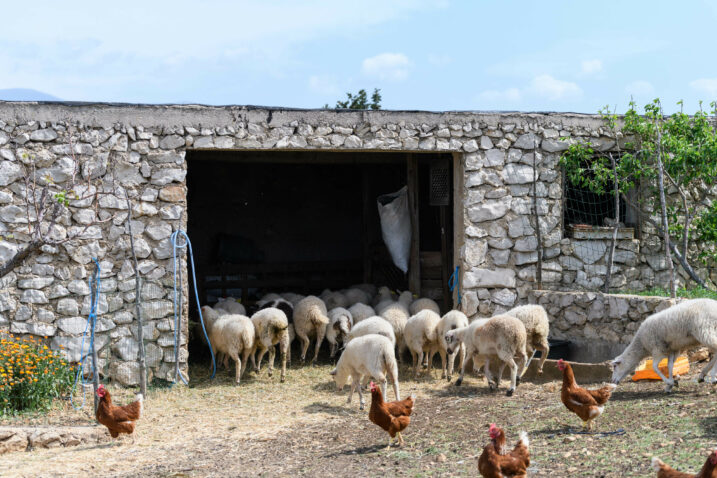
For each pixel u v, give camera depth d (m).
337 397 10.09
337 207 17.88
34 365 9.53
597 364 9.59
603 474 5.45
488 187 12.12
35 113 10.42
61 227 10.46
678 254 11.78
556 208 12.41
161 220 10.89
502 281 12.12
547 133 12.34
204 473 6.77
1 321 10.27
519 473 5.10
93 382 9.42
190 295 15.77
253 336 11.12
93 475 6.86
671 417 6.86
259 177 17.30
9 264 9.15
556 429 7.06
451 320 10.63
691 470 5.22
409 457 6.73
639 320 10.34
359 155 14.98
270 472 6.62
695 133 12.01
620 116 12.54
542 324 9.99
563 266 12.38
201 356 13.18
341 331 12.12
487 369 9.78
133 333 10.74
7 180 10.31
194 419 9.10
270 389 10.71
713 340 7.70
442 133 11.93
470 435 7.31
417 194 13.96
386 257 16.06
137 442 8.11
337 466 6.64
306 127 11.41
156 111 10.88
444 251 13.67
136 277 10.05
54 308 10.47
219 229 16.97
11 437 7.81
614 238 12.02
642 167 11.90
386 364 8.86
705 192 12.94
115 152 10.70
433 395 9.83
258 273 16.55
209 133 11.05
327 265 17.25
